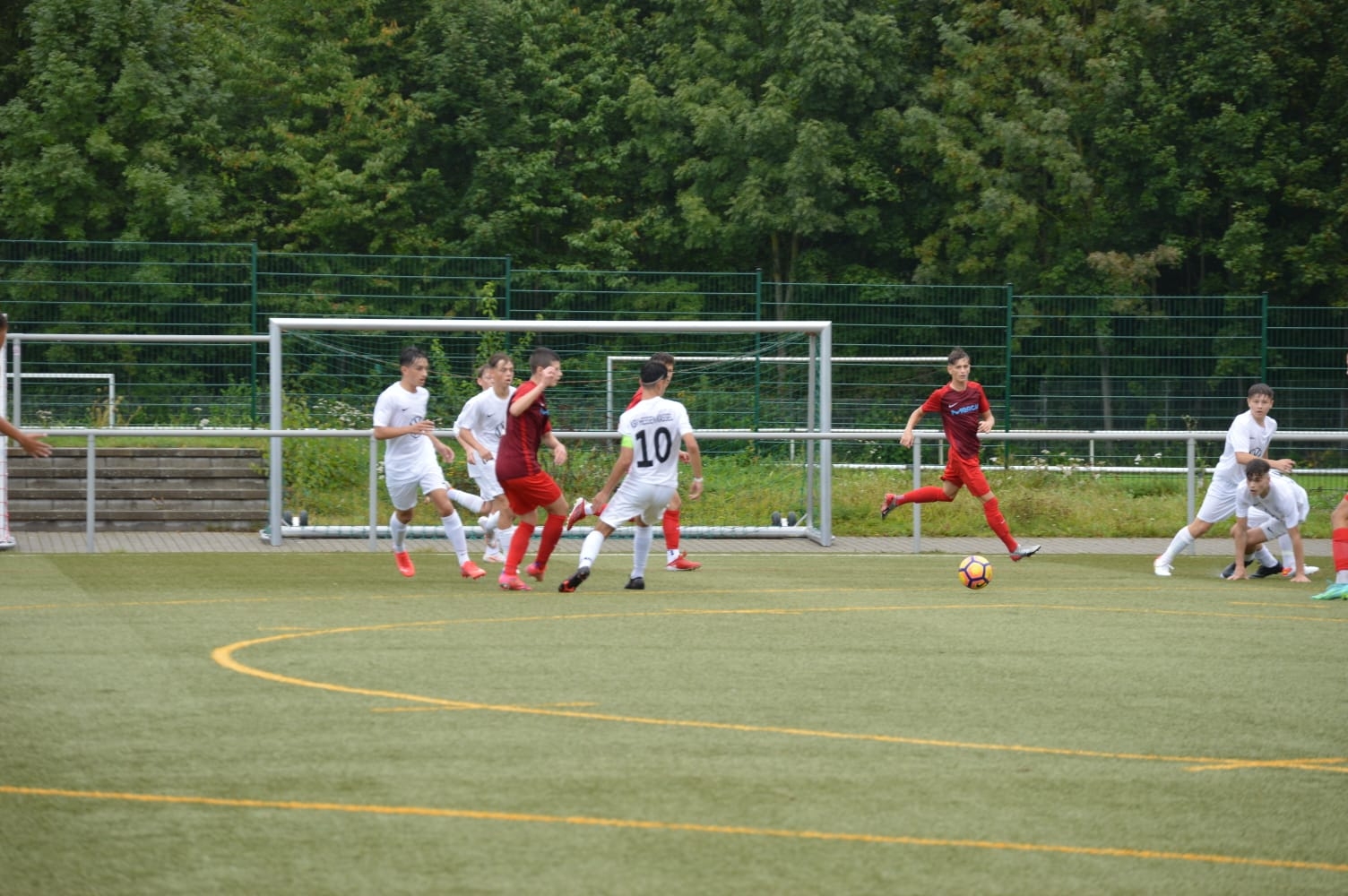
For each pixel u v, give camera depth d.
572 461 32.25
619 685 13.39
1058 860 8.68
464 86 62.03
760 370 37.00
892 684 13.72
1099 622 17.97
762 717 12.16
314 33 62.78
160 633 15.94
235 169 58.81
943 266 59.22
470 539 27.98
